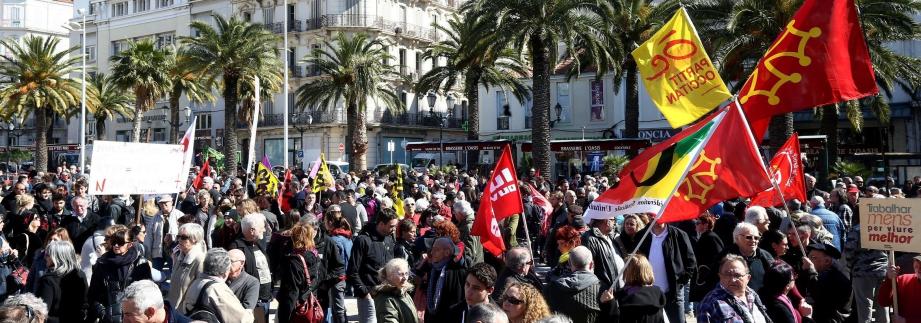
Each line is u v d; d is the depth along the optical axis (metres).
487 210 8.37
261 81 39.03
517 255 6.75
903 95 34.19
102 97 50.94
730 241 9.95
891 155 27.52
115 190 9.82
